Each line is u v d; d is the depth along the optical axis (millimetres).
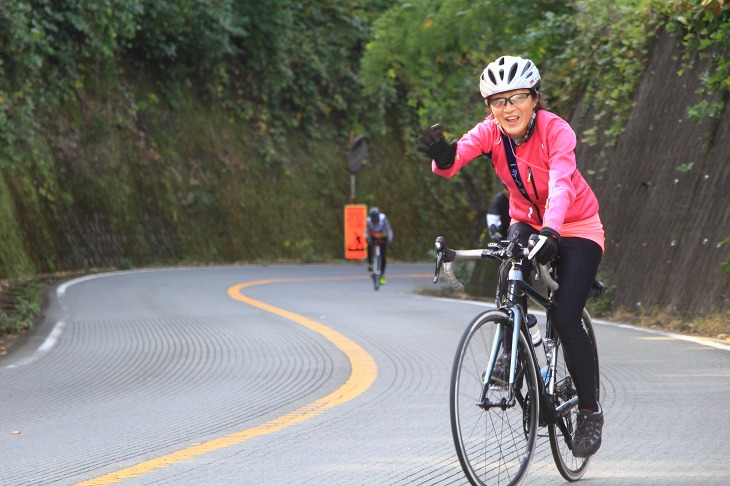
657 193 17750
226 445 7484
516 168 6168
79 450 7418
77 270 31188
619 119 19594
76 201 33031
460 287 6012
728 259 15086
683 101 17766
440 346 13477
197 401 9641
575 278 6152
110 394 10172
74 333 15539
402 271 35844
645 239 17656
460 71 31031
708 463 6582
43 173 31641
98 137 35562
